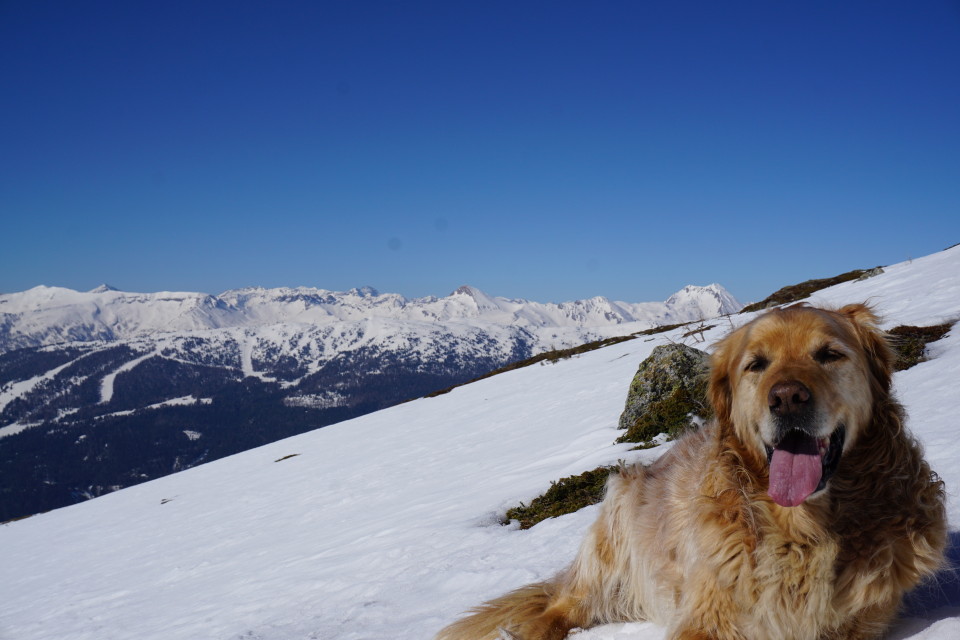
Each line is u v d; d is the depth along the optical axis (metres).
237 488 11.55
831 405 1.31
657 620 1.60
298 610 3.12
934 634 1.31
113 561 8.22
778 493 1.31
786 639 1.36
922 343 4.71
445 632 1.80
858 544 1.34
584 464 4.73
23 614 6.37
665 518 1.57
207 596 4.59
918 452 1.38
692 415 4.96
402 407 17.03
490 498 4.61
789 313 1.41
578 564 1.79
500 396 12.80
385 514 5.62
